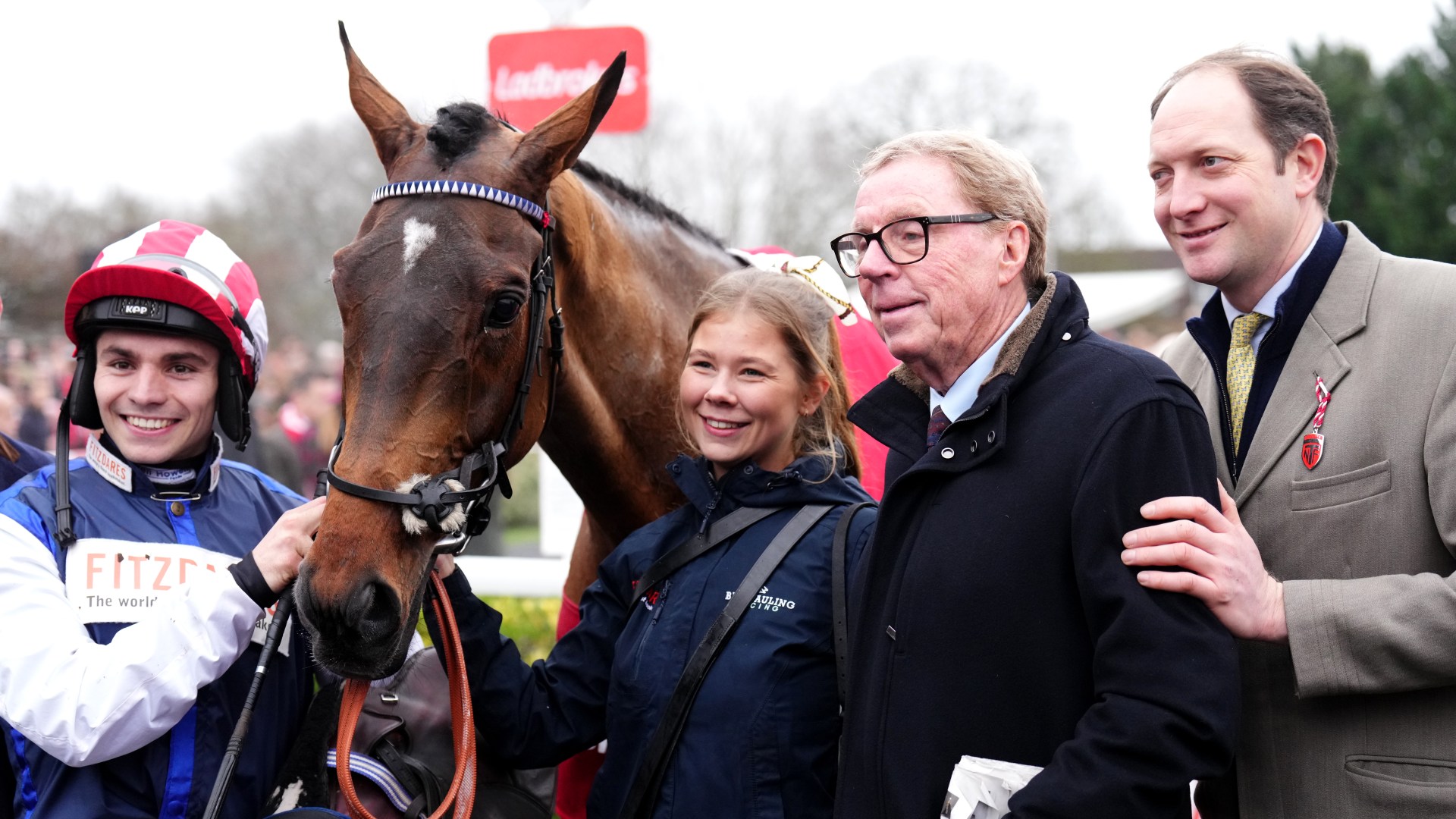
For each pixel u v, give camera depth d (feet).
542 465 12.86
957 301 5.06
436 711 6.00
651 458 7.38
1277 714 5.19
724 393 5.86
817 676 5.50
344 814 5.54
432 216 5.57
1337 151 5.52
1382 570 4.98
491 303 5.54
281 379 36.91
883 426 5.59
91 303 5.74
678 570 5.90
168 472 5.93
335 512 5.18
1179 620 4.52
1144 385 4.73
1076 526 4.64
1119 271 70.85
